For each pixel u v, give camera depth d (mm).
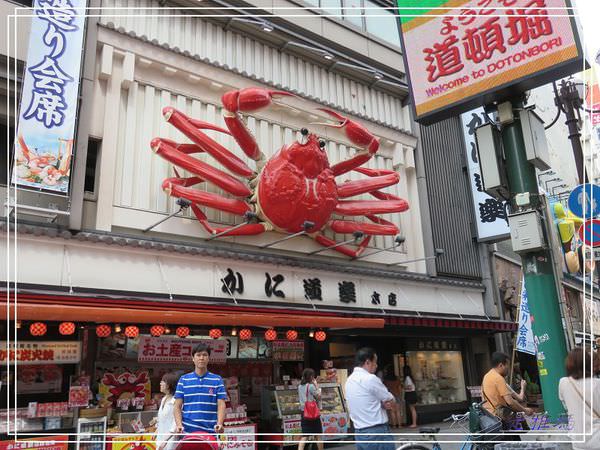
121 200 9250
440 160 15492
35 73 7934
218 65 10781
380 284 12430
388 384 12836
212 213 10289
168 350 9602
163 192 9812
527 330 8203
